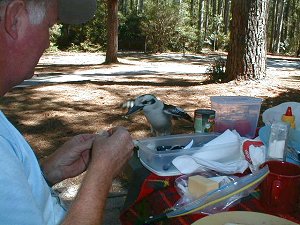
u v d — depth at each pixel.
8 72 1.02
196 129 2.19
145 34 26.97
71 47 27.77
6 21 0.98
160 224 1.37
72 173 1.48
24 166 0.99
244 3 8.28
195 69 15.29
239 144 1.80
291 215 1.40
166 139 2.01
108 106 7.00
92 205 1.03
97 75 12.40
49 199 1.10
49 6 1.08
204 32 31.55
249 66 8.55
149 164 1.75
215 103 2.22
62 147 1.50
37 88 8.77
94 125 5.88
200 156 1.72
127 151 1.20
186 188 1.53
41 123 5.97
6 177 0.85
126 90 8.48
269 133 1.83
